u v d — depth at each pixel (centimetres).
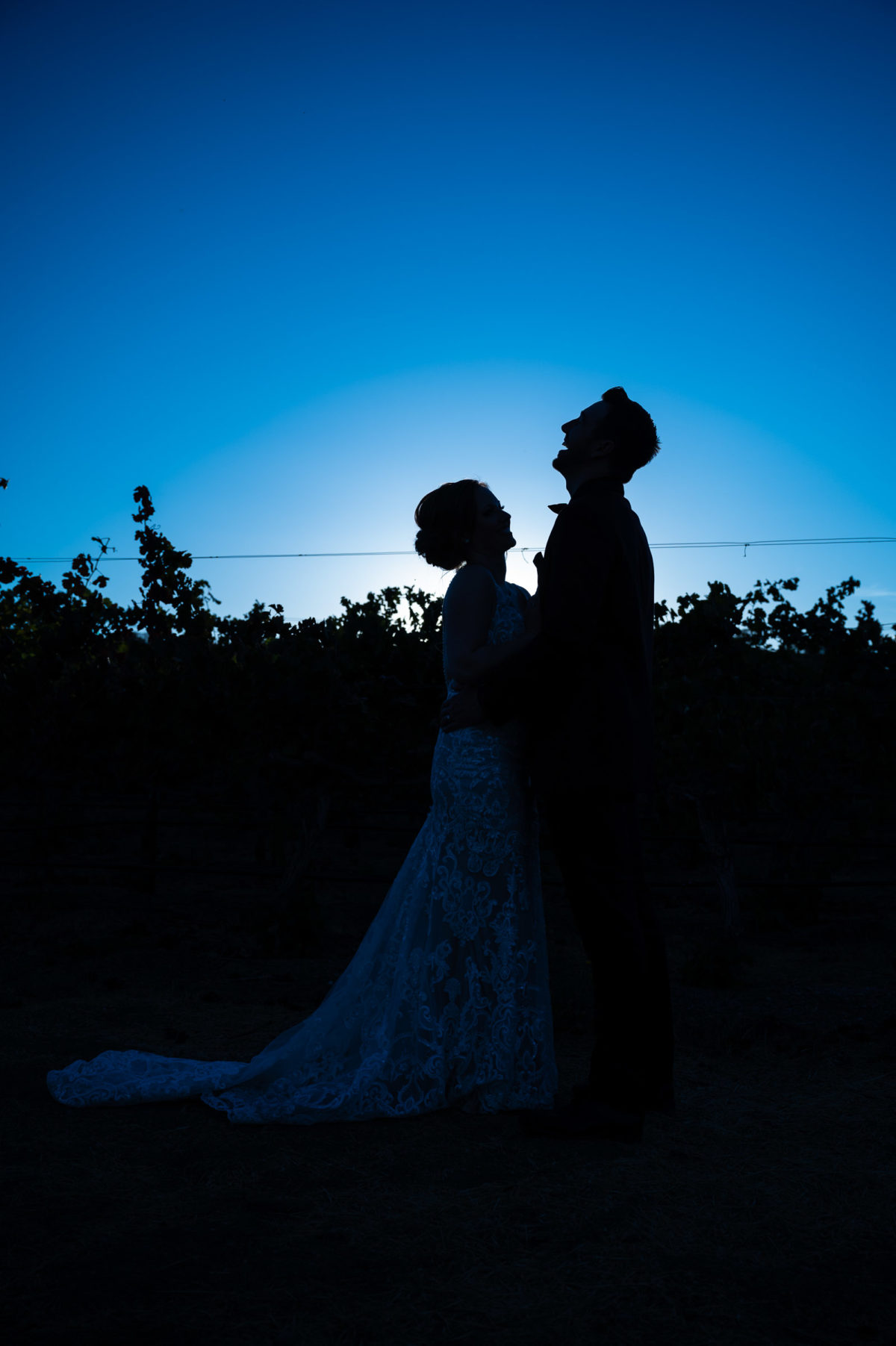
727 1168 235
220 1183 221
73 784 633
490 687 257
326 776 530
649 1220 205
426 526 291
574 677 257
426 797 614
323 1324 163
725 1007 403
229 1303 169
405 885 292
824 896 727
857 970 479
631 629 260
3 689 596
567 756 255
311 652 541
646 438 272
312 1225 201
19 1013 376
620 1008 259
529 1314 168
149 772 592
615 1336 161
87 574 643
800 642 628
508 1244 194
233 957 500
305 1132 256
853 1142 253
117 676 587
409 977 280
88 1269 180
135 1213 205
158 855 807
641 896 271
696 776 556
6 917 591
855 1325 166
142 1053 307
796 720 564
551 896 690
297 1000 412
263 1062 278
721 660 577
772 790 568
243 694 536
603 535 253
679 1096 291
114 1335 158
